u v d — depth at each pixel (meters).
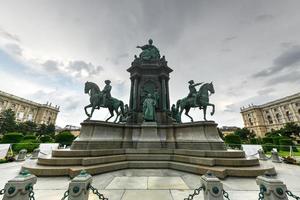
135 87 19.53
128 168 10.93
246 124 129.00
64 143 30.48
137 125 14.64
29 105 108.50
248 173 8.64
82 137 11.93
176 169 10.50
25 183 4.09
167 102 19.77
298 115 92.81
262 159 16.42
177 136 13.95
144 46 22.30
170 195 5.96
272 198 4.15
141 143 13.50
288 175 9.76
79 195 4.18
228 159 9.70
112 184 7.26
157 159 11.80
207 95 15.30
